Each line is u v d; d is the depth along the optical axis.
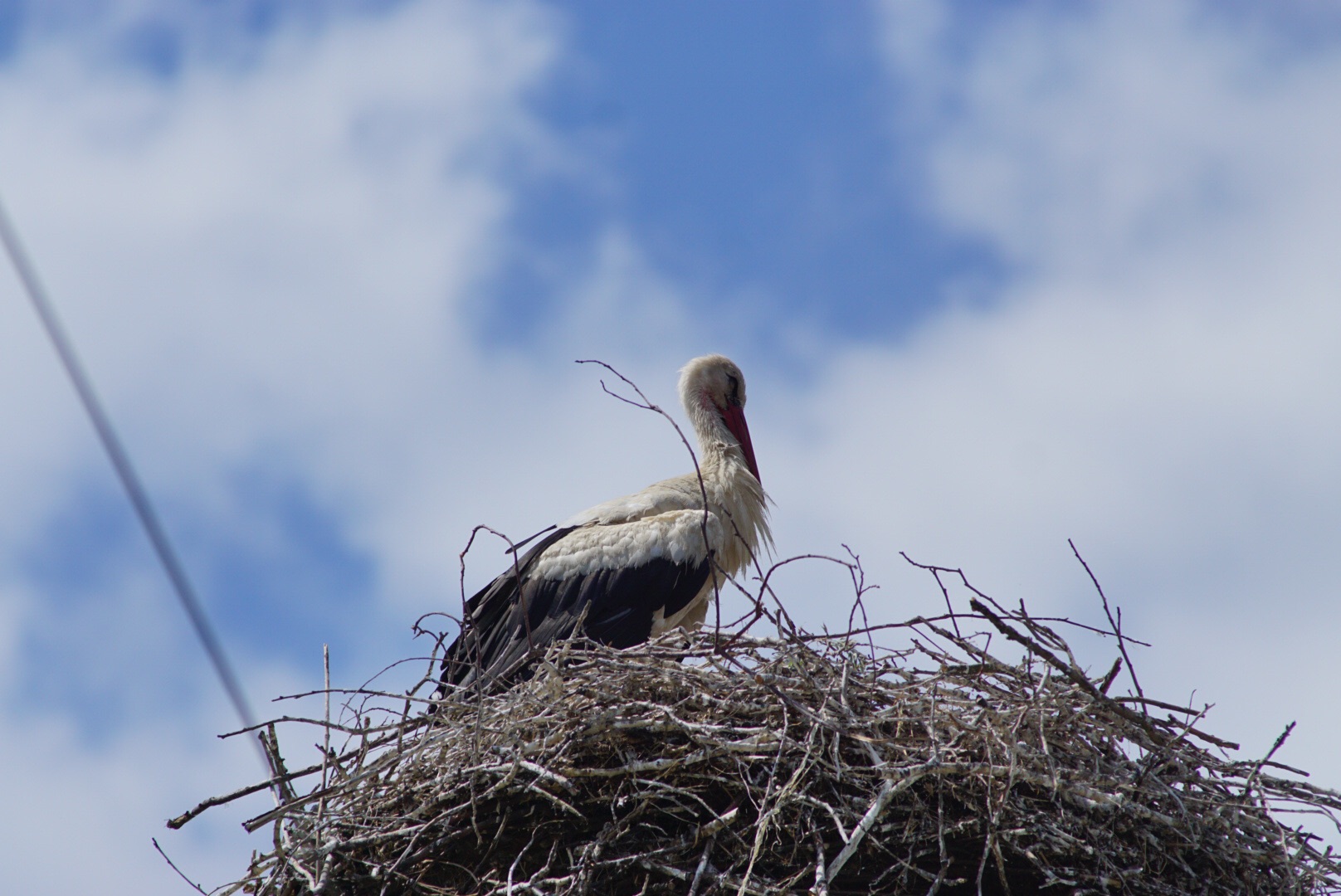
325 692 11.47
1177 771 11.73
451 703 11.70
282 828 11.34
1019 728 10.91
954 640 11.93
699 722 11.48
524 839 11.48
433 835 11.42
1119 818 11.09
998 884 11.26
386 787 11.73
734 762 11.20
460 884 11.45
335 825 11.51
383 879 11.16
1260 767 11.60
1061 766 11.30
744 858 10.95
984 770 10.77
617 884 11.23
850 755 11.29
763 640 11.88
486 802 11.39
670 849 10.80
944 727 11.20
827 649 11.94
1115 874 10.76
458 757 11.64
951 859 11.05
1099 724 11.64
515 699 12.22
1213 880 11.23
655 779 11.27
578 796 11.33
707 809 11.07
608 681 11.76
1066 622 11.76
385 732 12.45
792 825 10.89
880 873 11.03
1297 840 11.55
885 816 10.95
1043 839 10.80
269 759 11.73
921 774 10.41
